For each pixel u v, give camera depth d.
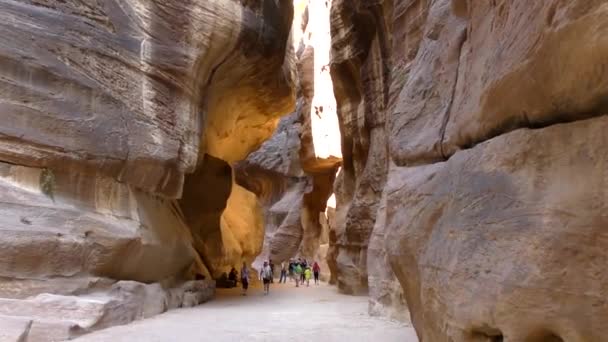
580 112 3.22
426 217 5.18
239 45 14.54
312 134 28.52
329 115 27.77
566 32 3.03
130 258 10.21
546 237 3.10
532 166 3.52
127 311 9.38
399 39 12.05
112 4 10.59
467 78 5.19
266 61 16.97
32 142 8.75
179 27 12.35
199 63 13.08
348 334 8.66
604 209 2.78
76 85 9.56
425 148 6.05
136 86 10.98
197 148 13.50
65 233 8.68
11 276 8.02
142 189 11.44
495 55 4.29
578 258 2.88
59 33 9.43
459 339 4.02
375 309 11.49
